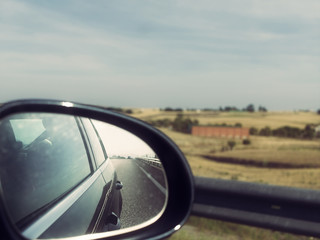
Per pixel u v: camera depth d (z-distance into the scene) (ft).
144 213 6.75
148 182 6.88
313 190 13.39
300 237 16.15
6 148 5.35
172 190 6.93
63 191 6.39
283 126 589.73
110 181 8.93
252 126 602.03
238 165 220.02
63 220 5.76
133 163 6.94
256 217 14.32
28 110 5.33
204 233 16.89
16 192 5.14
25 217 5.02
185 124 533.14
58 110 6.02
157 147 7.00
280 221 13.83
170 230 6.88
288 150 326.85
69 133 7.82
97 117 6.78
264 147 358.02
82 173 7.61
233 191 14.71
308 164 231.91
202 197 15.57
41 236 5.05
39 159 6.17
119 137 7.19
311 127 525.75
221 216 15.08
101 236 6.34
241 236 16.58
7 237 4.06
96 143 9.39
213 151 315.78
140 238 6.60
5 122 5.48
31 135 6.23
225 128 480.64
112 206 8.52
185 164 7.13
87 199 7.00
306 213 13.43
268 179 143.54
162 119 641.40
